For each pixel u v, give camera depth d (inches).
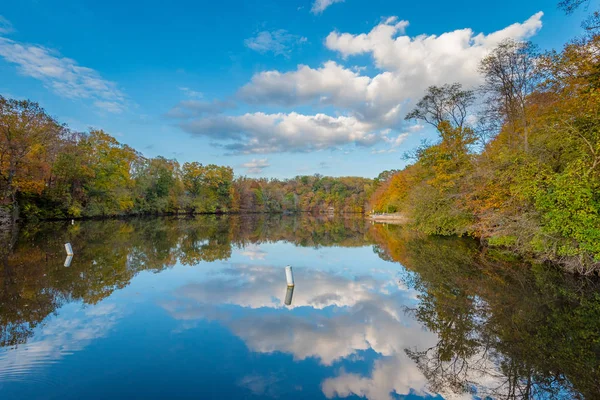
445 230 1022.4
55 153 1416.1
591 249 423.2
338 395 187.2
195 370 214.5
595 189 421.7
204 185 3196.4
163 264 598.9
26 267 526.9
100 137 1790.1
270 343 260.5
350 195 4478.3
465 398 187.9
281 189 4677.7
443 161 919.7
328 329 293.3
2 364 219.6
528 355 247.0
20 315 319.0
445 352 250.1
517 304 363.9
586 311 340.5
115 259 624.7
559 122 520.7
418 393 194.2
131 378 203.3
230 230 1444.4
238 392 188.7
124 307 347.3
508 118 767.7
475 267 568.4
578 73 499.8
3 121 1121.4
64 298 374.6
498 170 627.8
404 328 298.7
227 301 373.7
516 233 579.8
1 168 1120.8
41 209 1395.2
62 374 207.8
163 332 279.7
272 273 539.5
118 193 1825.8
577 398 190.9
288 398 183.6
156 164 2593.5
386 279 498.6
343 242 1055.6
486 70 752.3
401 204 1578.5
